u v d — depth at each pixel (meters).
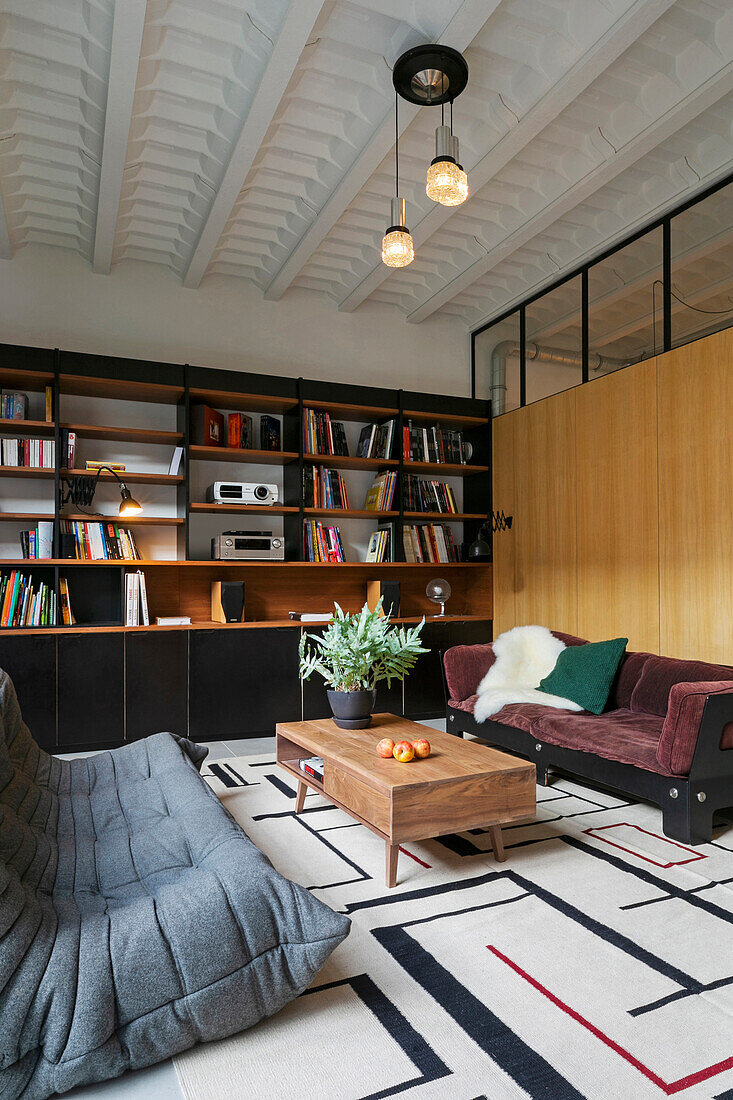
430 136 3.88
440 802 2.61
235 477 5.49
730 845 2.99
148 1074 1.62
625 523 4.72
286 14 2.86
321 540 5.46
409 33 3.10
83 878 1.96
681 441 4.31
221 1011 1.65
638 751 3.21
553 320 5.47
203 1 2.96
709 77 3.22
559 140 3.90
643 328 4.62
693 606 4.21
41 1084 1.49
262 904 1.74
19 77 3.35
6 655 4.34
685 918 2.33
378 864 2.77
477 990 1.92
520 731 4.03
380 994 1.91
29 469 4.57
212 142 3.87
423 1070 1.62
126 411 5.19
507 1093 1.54
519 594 5.73
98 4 2.90
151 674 4.71
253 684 5.00
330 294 5.85
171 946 1.62
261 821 3.26
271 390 5.29
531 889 2.55
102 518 4.81
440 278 5.50
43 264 5.01
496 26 3.13
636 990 1.92
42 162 4.06
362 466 5.77
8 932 1.53
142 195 4.41
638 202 4.47
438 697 5.68
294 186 4.34
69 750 4.49
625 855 2.87
